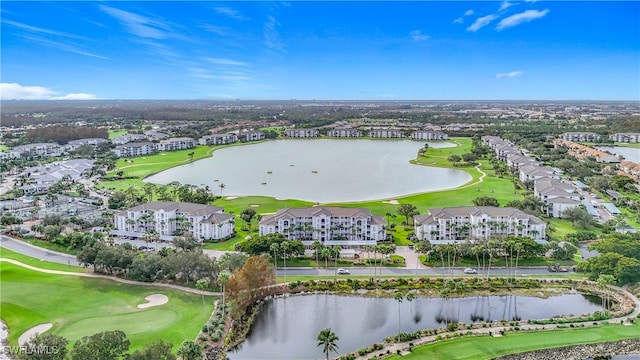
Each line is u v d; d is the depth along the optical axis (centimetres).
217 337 16438
